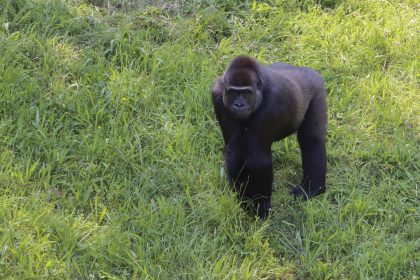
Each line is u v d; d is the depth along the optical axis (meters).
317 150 10.86
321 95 10.82
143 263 9.41
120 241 9.62
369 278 9.53
